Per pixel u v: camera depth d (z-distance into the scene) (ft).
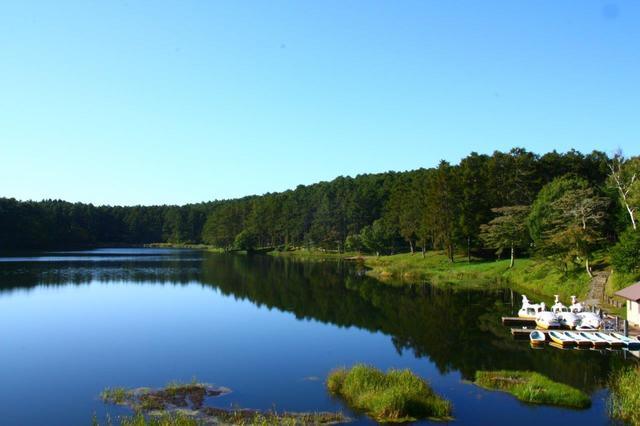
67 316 157.69
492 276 236.22
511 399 77.77
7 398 79.87
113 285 235.40
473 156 315.99
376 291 210.59
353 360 103.71
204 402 77.41
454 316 152.56
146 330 136.15
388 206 395.14
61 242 602.44
